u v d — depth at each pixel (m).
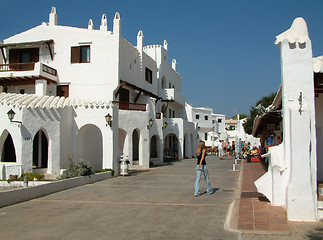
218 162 28.88
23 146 16.08
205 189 13.07
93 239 6.66
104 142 18.58
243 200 9.81
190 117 50.47
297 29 8.14
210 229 7.21
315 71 8.23
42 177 15.30
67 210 9.47
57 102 18.58
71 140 19.08
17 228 7.58
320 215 7.64
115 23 25.41
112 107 18.70
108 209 9.52
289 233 6.55
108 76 25.19
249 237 6.48
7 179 15.26
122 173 18.78
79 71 25.61
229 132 66.25
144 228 7.40
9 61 26.45
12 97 17.66
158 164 27.33
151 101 27.88
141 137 24.41
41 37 26.31
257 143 52.97
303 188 7.51
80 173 15.24
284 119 8.27
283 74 8.22
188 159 35.19
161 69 37.62
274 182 8.76
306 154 7.56
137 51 29.53
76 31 25.88
